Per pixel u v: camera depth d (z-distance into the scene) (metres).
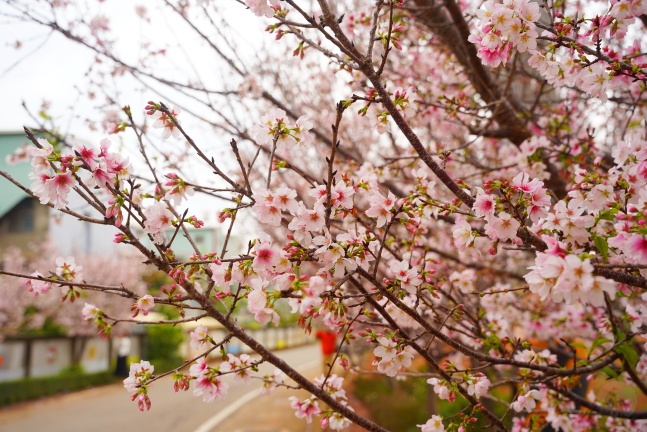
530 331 4.15
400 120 1.87
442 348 5.69
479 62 3.20
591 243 1.87
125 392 15.67
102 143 1.77
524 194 1.78
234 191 1.83
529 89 4.38
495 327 2.76
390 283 1.90
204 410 12.50
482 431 3.91
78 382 16.28
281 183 5.16
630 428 2.87
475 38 1.97
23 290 16.55
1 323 16.31
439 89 3.71
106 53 3.40
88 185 1.75
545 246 1.83
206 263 1.76
